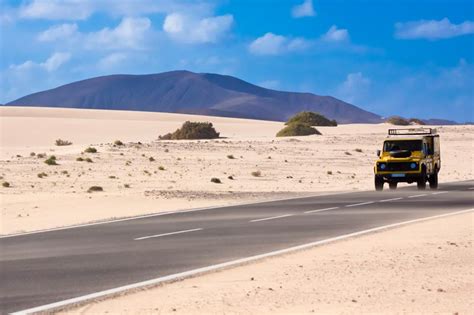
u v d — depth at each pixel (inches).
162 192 1953.7
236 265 814.5
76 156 3223.4
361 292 659.4
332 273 754.2
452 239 1002.1
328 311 587.2
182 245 981.2
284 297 640.4
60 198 1796.3
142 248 957.8
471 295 646.5
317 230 1124.5
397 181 2053.4
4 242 1046.4
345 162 3344.0
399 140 2087.8
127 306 613.9
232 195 1889.8
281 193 1966.0
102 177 2502.5
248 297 641.6
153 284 708.7
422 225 1170.6
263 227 1176.2
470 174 2910.9
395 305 607.5
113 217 1384.1
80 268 805.9
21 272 783.1
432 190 2047.2
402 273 751.7
